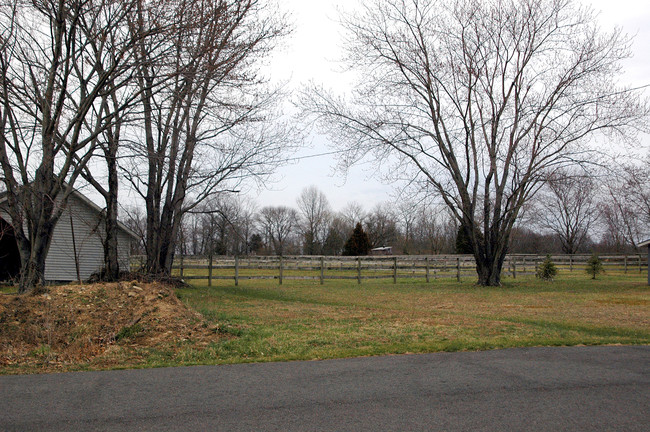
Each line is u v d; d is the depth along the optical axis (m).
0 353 8.00
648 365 6.97
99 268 20.20
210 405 5.08
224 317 12.05
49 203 13.97
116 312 10.23
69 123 14.22
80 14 13.41
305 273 35.47
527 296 19.09
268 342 8.88
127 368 6.86
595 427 4.47
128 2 13.42
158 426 4.47
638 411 4.92
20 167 13.88
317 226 78.19
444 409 4.97
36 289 11.08
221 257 24.81
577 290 21.69
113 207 18.14
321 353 7.84
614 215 50.84
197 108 17.14
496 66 22.98
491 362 7.15
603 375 6.37
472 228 24.28
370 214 70.88
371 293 20.58
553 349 8.22
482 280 24.45
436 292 21.02
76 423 4.54
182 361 7.38
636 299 17.72
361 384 5.91
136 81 14.73
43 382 6.01
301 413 4.84
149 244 20.39
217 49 14.79
